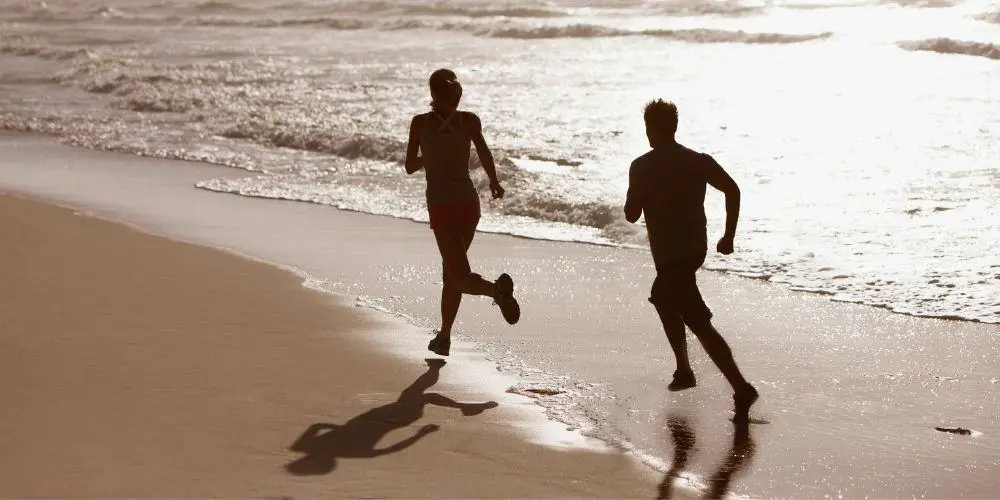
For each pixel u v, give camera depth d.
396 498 6.28
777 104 28.41
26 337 9.69
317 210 17.84
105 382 8.43
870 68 36.09
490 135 24.19
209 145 25.61
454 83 9.34
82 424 7.42
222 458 6.86
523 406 8.27
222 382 8.58
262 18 67.06
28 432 7.21
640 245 14.87
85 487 6.25
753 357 9.68
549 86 33.34
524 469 6.88
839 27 51.84
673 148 8.31
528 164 20.83
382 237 15.44
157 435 7.25
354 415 7.91
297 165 22.59
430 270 13.24
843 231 14.82
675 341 8.79
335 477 6.60
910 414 8.09
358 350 9.76
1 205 17.06
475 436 7.52
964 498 6.49
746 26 54.72
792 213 16.12
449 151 9.31
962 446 7.40
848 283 12.32
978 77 32.56
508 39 52.97
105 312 10.73
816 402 8.39
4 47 50.59
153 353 9.34
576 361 9.56
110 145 25.70
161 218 16.86
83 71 41.44
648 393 8.64
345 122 27.16
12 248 13.82
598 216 16.39
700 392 8.66
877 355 9.68
